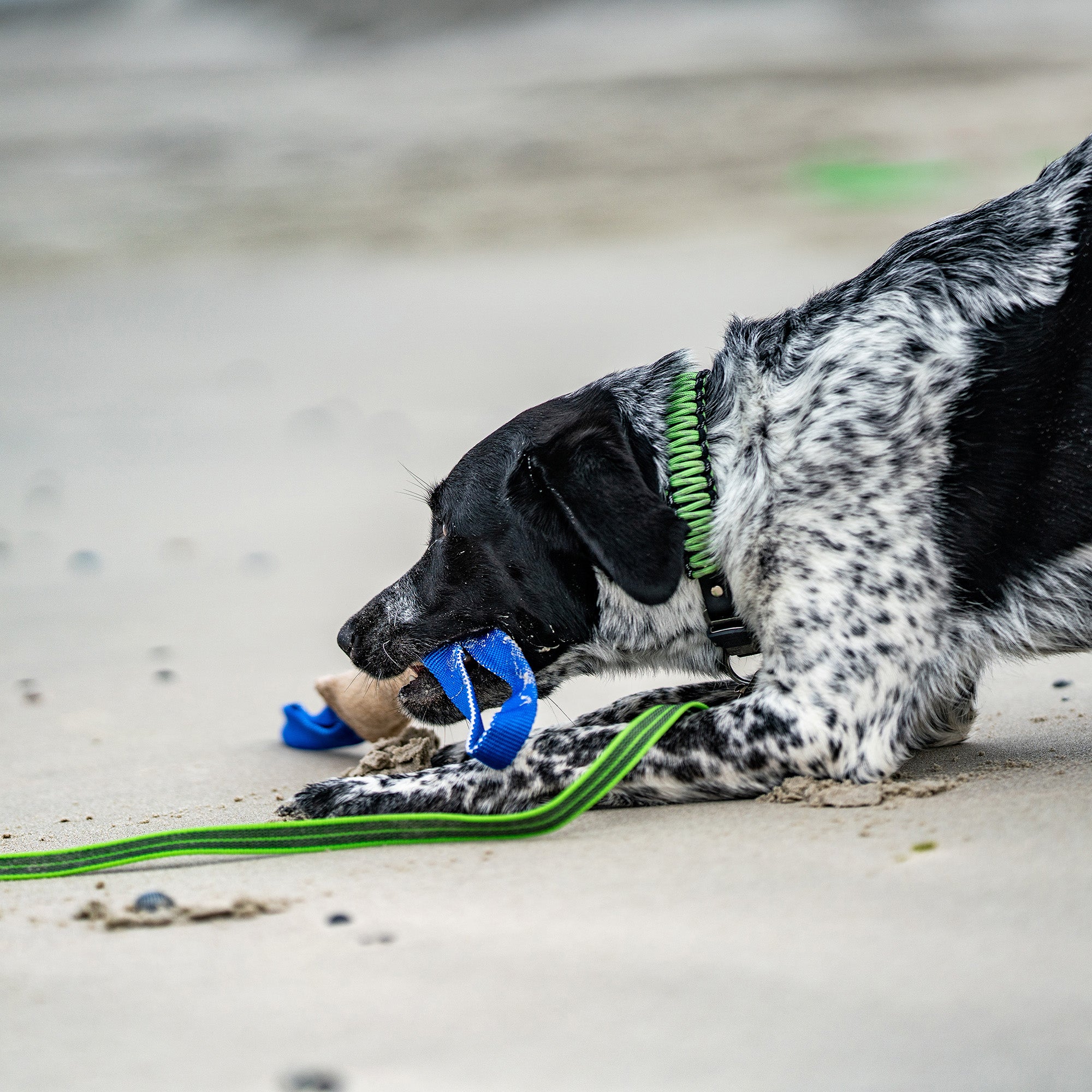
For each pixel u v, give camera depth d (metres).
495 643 8.13
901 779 7.56
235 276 41.12
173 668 12.36
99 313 37.12
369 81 83.75
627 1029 4.64
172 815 8.33
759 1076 4.31
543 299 34.84
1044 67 67.38
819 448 7.68
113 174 57.91
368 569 15.74
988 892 5.61
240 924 5.93
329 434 23.42
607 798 7.77
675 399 8.22
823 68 73.38
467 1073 4.41
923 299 7.81
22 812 8.53
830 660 7.50
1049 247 7.65
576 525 7.59
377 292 37.59
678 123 60.06
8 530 18.47
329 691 9.33
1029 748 8.24
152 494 20.16
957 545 7.48
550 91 72.94
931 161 48.03
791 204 43.84
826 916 5.50
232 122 69.75
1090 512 7.33
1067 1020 4.53
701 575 7.86
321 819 7.36
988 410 7.47
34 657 12.83
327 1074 4.44
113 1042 4.80
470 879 6.38
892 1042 4.46
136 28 122.69
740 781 7.55
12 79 95.56
